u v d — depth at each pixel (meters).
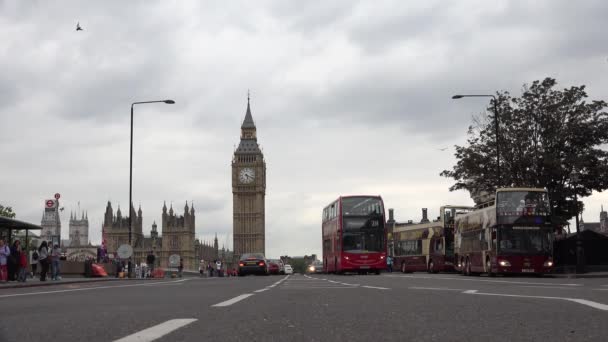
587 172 49.25
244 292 16.22
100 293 17.03
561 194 48.09
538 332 6.59
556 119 49.56
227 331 6.81
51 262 36.53
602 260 51.06
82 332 6.90
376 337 6.30
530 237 37.88
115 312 9.70
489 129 52.84
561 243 51.34
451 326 7.23
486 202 42.78
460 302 11.08
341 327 7.21
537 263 37.66
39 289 21.44
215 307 10.42
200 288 19.83
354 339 6.16
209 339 6.13
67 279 38.88
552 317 8.12
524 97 50.94
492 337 6.23
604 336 6.21
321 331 6.83
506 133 51.78
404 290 16.27
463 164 53.03
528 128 50.69
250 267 58.28
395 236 68.44
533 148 50.41
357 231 48.06
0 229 38.66
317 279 32.94
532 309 9.39
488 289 16.58
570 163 47.41
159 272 64.06
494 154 51.91
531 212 38.09
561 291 15.18
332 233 52.91
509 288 17.30
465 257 45.75
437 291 15.50
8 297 15.68
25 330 7.23
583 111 49.66
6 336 6.65
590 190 50.56
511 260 37.62
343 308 10.02
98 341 6.05
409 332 6.70
